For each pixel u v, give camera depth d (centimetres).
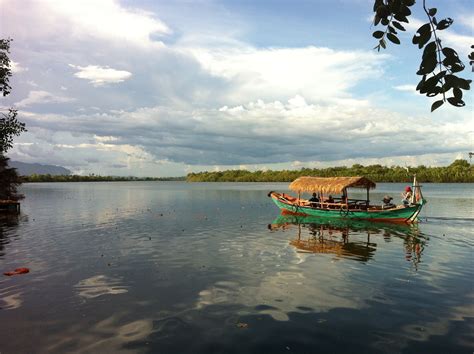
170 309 1138
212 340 936
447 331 977
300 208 3672
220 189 11012
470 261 1731
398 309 1130
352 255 1875
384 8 432
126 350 888
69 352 877
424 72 378
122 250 2009
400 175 14738
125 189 11912
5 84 2928
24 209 4509
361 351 877
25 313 1114
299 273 1535
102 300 1220
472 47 382
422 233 2578
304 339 939
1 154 4447
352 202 3669
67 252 1966
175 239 2353
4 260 1792
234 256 1856
